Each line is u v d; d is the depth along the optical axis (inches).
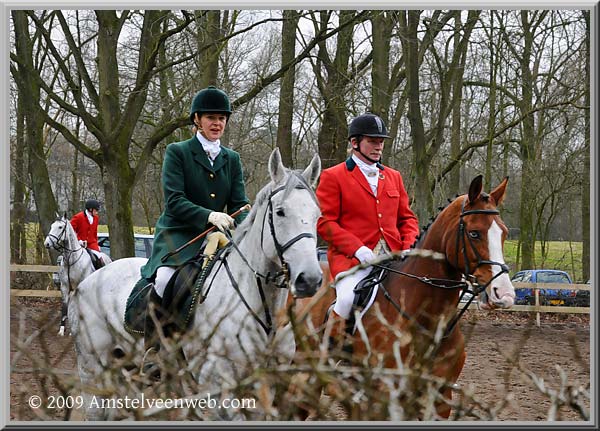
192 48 754.2
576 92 813.9
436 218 217.9
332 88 743.7
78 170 1133.1
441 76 740.0
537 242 1145.4
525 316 730.2
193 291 201.6
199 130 230.5
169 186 221.0
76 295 233.6
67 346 132.3
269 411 111.1
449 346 203.8
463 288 209.3
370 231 240.7
